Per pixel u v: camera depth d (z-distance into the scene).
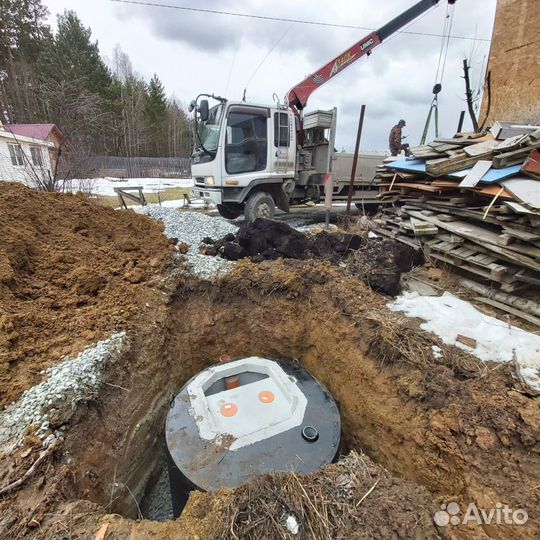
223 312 4.03
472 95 8.55
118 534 1.50
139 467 2.74
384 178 5.77
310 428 2.48
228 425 2.53
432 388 2.38
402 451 2.47
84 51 26.09
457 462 1.97
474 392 2.25
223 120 6.84
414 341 2.85
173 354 3.57
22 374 2.30
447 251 3.85
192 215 6.91
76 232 4.20
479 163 3.87
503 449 1.90
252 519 1.55
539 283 2.97
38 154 12.64
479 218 3.60
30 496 1.66
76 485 1.92
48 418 2.03
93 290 3.40
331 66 7.94
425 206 4.59
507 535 1.56
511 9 5.25
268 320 4.05
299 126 8.51
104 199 12.52
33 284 3.16
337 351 3.45
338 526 1.52
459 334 2.90
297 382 3.03
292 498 1.65
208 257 4.63
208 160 7.31
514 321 3.15
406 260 4.36
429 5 7.82
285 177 8.20
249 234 5.17
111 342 2.76
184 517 1.61
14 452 1.83
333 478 1.79
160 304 3.58
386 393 2.71
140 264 4.06
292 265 4.33
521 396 2.17
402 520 1.54
